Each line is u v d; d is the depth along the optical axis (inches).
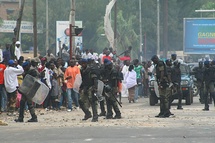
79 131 1111.0
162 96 1493.6
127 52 2783.0
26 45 6092.5
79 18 6136.8
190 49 4362.7
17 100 1699.1
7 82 1619.1
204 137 1001.5
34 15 2682.1
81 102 1396.4
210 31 4338.1
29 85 1368.1
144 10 6210.6
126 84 2359.7
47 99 1830.7
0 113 1652.3
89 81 1365.7
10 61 1620.3
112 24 5482.3
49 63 1849.2
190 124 1256.8
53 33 5999.0
